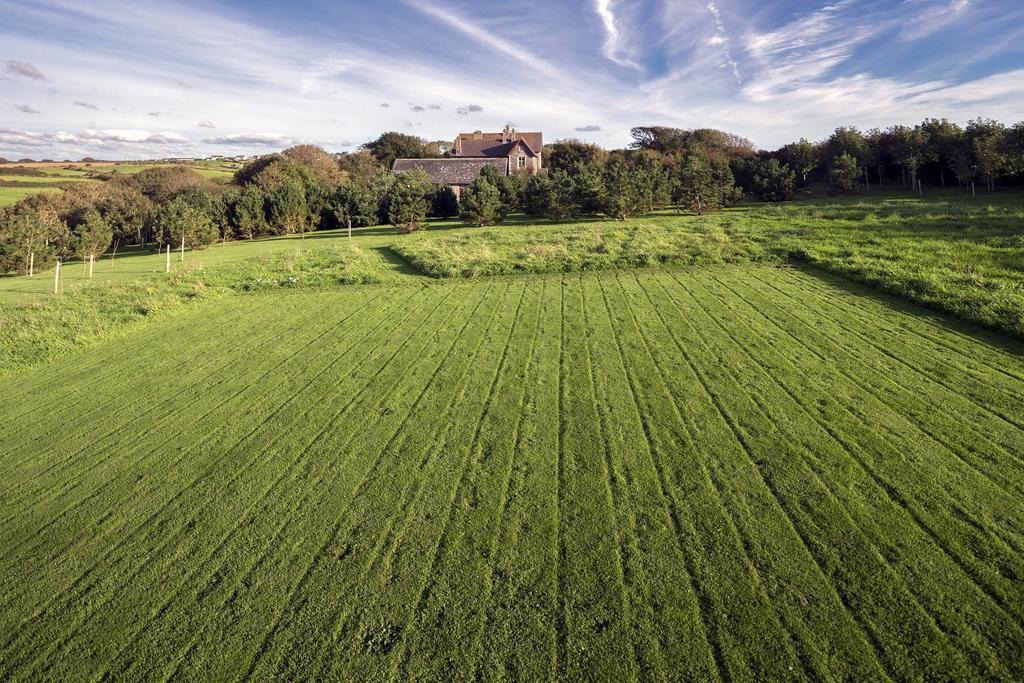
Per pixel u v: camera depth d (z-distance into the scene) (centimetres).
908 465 944
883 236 2870
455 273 2728
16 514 971
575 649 639
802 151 7144
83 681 638
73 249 4538
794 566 738
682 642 639
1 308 2400
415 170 6644
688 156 7525
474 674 617
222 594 756
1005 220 2977
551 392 1334
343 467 1055
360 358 1662
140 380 1582
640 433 1111
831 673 589
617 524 845
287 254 3556
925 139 6025
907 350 1455
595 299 2156
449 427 1191
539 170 8212
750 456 1004
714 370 1402
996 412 1105
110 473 1088
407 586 750
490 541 825
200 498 985
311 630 688
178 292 2583
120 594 770
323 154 8831
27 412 1401
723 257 2722
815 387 1266
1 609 757
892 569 721
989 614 647
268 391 1455
